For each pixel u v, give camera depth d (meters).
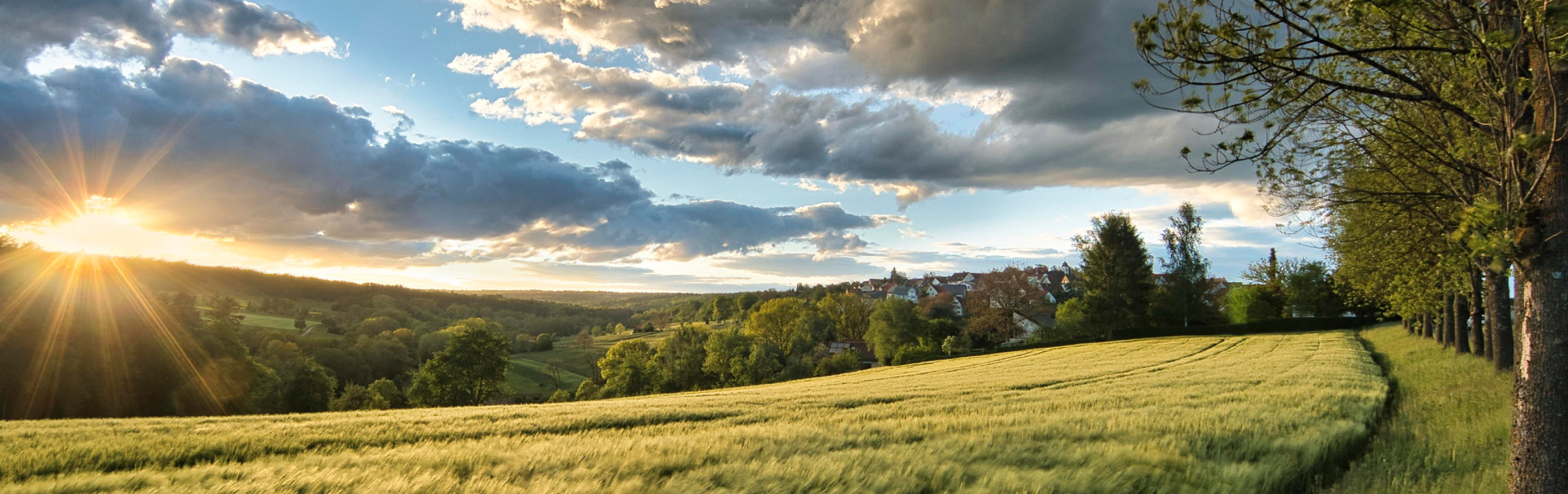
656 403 20.42
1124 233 69.56
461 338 53.78
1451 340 29.88
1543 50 4.19
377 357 81.50
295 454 9.34
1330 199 8.54
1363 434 8.95
